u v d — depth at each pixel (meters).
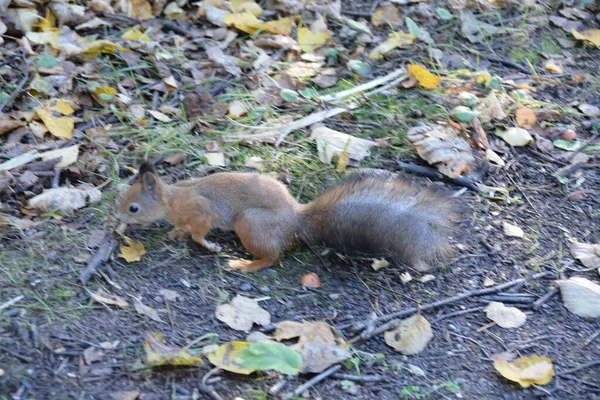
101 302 1.61
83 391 1.51
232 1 2.16
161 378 1.53
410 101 1.99
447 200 1.69
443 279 1.71
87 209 1.75
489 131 1.95
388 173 1.76
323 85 2.02
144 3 2.14
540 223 1.80
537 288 1.70
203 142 1.87
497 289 1.69
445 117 1.96
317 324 1.60
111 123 1.90
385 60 2.09
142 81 1.98
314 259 1.72
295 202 1.71
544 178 1.88
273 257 1.69
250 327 1.61
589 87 2.07
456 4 2.24
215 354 1.55
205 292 1.65
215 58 2.03
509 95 2.03
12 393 1.50
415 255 1.67
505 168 1.88
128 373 1.53
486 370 1.59
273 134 1.89
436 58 2.10
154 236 1.73
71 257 1.67
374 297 1.67
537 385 1.57
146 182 1.68
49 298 1.61
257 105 1.96
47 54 1.98
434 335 1.63
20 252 1.67
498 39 2.18
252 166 1.84
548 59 2.14
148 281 1.65
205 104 1.93
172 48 2.06
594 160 1.91
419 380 1.57
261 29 2.11
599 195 1.85
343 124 1.93
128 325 1.59
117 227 1.72
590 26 2.23
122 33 2.09
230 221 1.69
